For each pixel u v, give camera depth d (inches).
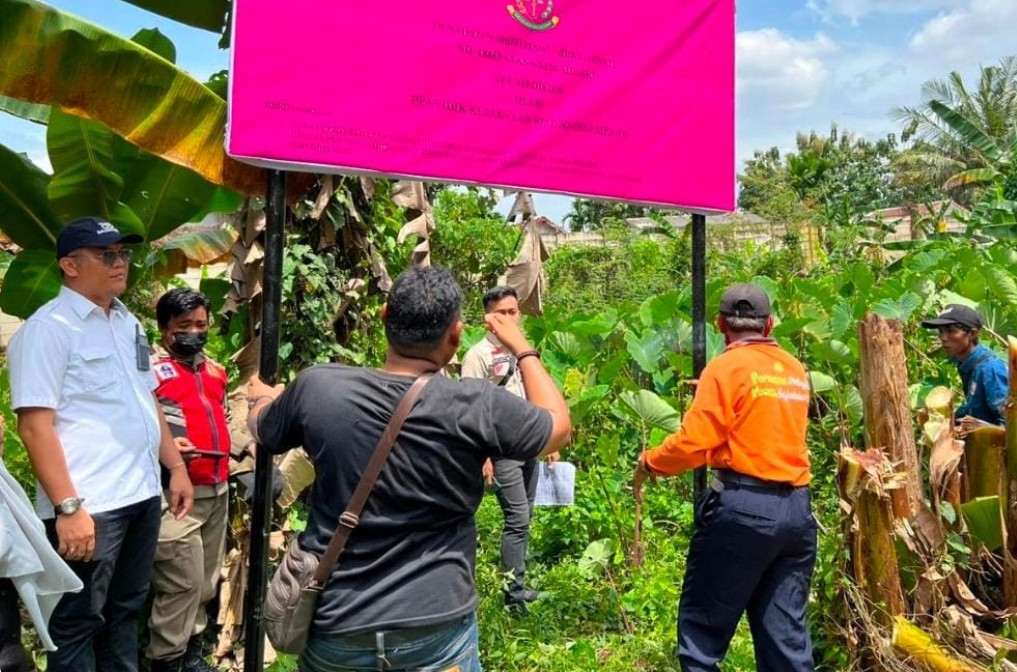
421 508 82.7
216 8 150.3
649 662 157.4
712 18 153.6
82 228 113.3
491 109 130.4
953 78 920.3
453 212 468.1
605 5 141.3
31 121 161.0
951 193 1110.4
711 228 834.8
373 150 120.3
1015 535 152.3
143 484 117.8
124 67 122.6
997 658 135.7
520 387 178.9
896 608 144.3
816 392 236.2
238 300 160.7
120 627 122.7
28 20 118.4
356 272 180.1
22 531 99.0
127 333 122.1
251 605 116.6
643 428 214.8
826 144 1588.3
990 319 287.7
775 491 128.2
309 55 114.9
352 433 82.4
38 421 106.0
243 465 155.4
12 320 432.5
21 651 102.8
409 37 122.3
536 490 185.0
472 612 87.3
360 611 81.3
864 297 317.7
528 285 180.9
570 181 139.9
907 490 148.4
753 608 135.6
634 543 195.6
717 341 261.7
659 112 148.5
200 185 174.9
